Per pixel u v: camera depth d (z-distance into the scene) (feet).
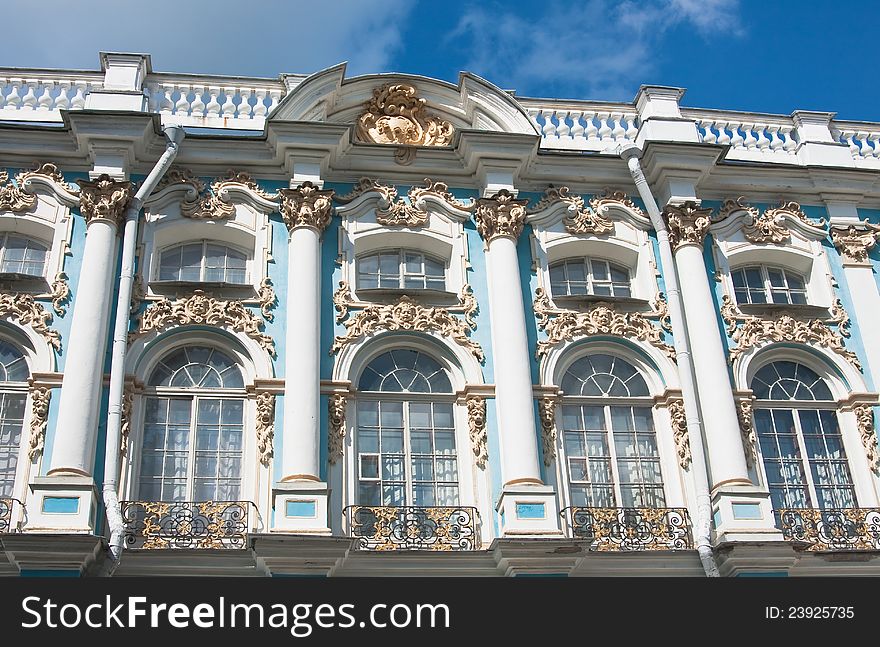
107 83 70.03
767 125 77.71
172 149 67.10
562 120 75.41
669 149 71.72
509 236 68.95
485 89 72.74
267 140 69.77
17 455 60.44
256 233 68.18
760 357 68.90
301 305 64.54
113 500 56.75
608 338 67.67
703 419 65.57
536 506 59.93
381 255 70.03
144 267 65.77
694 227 70.64
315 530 57.57
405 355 66.18
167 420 62.39
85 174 68.49
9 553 53.78
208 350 64.64
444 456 63.57
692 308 68.33
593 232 71.20
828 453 66.90
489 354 66.23
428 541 59.88
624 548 60.90
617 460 64.90
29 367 62.49
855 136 78.79
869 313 70.85
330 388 63.36
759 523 60.70
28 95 70.69
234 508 59.31
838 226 73.92
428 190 71.05
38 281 64.39
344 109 72.90
